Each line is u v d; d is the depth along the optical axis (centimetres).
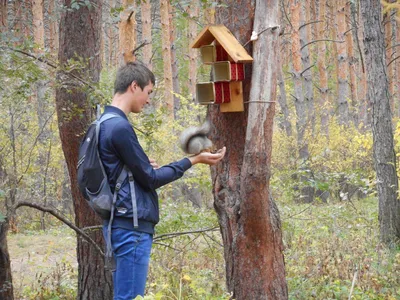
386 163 1041
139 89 385
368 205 1377
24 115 1161
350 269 670
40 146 1344
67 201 1619
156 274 688
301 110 2239
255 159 416
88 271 707
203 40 432
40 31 2212
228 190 441
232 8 430
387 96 1062
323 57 2603
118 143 365
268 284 436
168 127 1404
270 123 416
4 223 500
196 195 1169
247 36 426
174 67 2586
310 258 708
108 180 369
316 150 1891
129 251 367
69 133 679
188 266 729
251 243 432
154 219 377
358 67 3180
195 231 693
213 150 445
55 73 599
